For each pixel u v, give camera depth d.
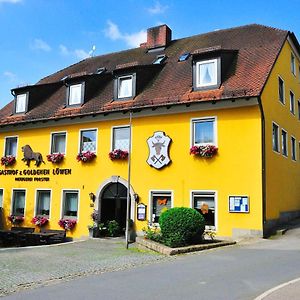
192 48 23.59
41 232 21.08
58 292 8.11
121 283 8.90
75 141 22.11
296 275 9.35
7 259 12.84
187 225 14.66
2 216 24.42
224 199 17.48
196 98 18.31
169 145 19.09
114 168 20.64
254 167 17.06
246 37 22.39
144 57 25.31
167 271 10.24
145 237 16.39
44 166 23.09
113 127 20.94
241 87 17.70
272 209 18.05
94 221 20.77
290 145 22.16
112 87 22.70
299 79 25.08
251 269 10.15
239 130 17.53
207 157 18.03
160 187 19.09
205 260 11.77
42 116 23.31
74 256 13.46
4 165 24.80
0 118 25.80
